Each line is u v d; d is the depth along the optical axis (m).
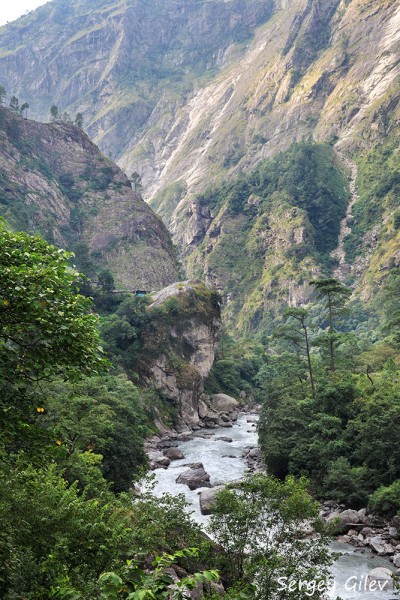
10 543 15.75
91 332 16.42
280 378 89.81
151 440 93.19
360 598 32.22
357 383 73.62
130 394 85.69
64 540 17.44
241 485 27.39
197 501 54.22
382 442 51.09
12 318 15.26
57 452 15.70
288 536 25.41
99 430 45.69
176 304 127.81
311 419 64.12
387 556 39.38
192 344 129.38
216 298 142.25
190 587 7.16
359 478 51.66
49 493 20.20
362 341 173.62
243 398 144.12
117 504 27.34
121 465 51.09
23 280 15.12
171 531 26.20
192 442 94.25
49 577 15.65
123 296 139.50
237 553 25.22
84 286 135.38
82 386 56.22
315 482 57.00
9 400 15.06
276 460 61.19
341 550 41.09
